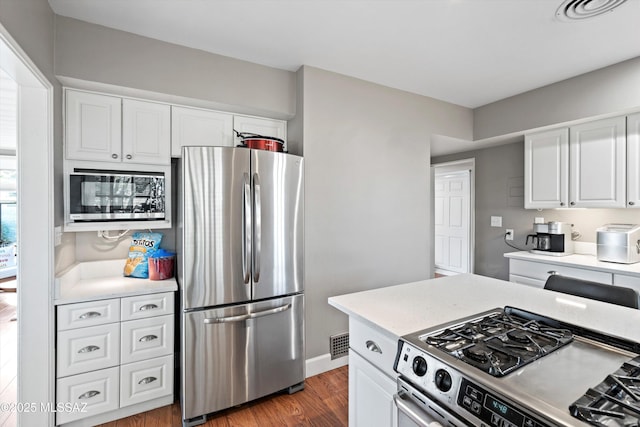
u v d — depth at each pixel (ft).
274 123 8.69
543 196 10.01
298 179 7.32
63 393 5.80
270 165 6.84
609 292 5.18
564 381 2.74
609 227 8.87
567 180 9.42
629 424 2.15
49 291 5.60
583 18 6.10
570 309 4.61
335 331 8.48
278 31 6.58
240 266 6.49
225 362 6.40
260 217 6.67
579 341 3.55
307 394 7.27
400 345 3.60
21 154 5.43
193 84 7.16
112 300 6.16
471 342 3.47
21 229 5.43
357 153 8.87
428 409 3.23
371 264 9.16
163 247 8.16
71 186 6.31
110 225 6.72
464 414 2.80
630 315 4.33
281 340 7.06
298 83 8.25
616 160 8.39
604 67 8.20
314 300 8.16
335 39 6.91
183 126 7.48
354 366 4.68
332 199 8.45
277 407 6.78
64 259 6.52
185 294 6.09
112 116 6.73
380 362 4.14
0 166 19.69
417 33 6.67
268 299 6.89
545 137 9.95
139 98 7.02
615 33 6.63
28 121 5.48
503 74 8.68
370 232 9.14
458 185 15.94
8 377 7.87
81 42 6.09
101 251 7.64
